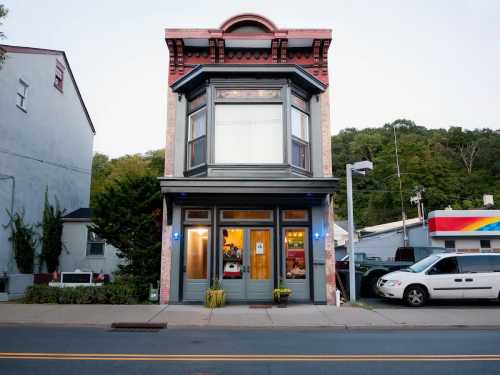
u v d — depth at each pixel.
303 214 14.37
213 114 14.24
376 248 32.03
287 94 14.32
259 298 13.84
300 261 14.09
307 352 7.42
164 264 13.92
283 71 14.16
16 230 17.81
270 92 14.48
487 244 27.30
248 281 13.93
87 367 6.29
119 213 15.02
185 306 13.22
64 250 20.30
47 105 20.61
